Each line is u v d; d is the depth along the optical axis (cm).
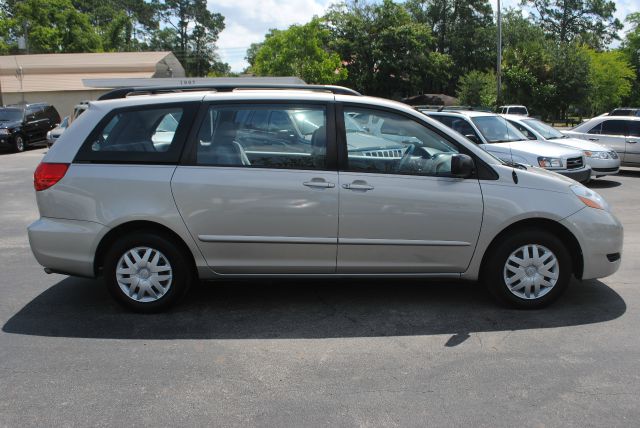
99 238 451
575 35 6912
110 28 6469
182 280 464
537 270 464
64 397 336
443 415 314
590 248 460
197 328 441
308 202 446
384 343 412
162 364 379
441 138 462
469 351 397
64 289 538
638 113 3167
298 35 4584
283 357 390
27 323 452
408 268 462
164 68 4191
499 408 321
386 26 5344
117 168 452
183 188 446
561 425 304
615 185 1257
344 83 5331
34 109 2409
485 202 451
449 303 492
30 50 5253
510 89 4294
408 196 448
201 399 333
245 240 451
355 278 467
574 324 443
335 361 383
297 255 455
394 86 5438
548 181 463
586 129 1466
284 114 459
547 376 359
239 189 446
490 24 6331
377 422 308
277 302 499
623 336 419
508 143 1104
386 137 459
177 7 8344
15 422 308
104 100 481
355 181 448
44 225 457
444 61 5569
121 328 441
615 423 306
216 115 459
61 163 455
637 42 6222
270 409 321
